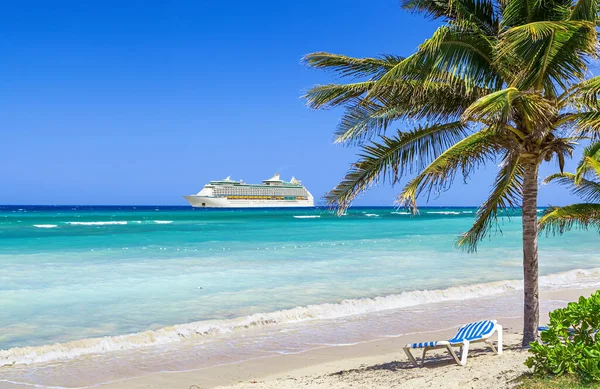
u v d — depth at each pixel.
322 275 19.19
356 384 7.04
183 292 15.59
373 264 22.52
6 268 20.58
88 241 34.28
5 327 11.31
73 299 14.38
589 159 8.91
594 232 52.41
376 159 8.54
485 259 25.14
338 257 25.09
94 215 103.56
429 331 11.45
